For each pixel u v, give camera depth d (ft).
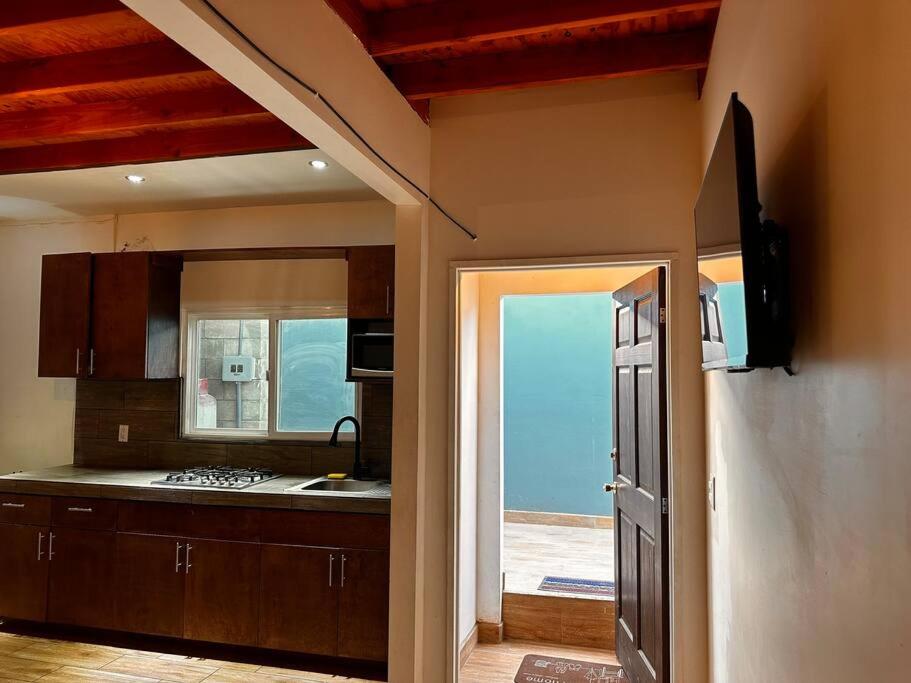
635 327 10.97
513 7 7.85
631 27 8.61
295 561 11.35
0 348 15.44
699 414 9.02
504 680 11.17
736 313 4.67
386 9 8.14
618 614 11.95
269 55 5.94
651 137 9.47
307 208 13.94
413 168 9.58
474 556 12.85
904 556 2.80
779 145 4.96
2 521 12.73
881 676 3.05
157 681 10.77
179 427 14.28
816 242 4.04
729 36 6.93
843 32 3.55
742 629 6.40
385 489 11.97
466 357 12.31
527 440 19.98
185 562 11.78
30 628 12.78
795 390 4.53
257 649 11.76
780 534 4.95
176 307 14.33
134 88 9.37
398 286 10.01
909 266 2.75
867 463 3.23
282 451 13.70
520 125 9.98
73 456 14.79
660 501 9.27
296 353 14.10
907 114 2.76
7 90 8.66
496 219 9.97
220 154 10.31
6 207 14.28
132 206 14.21
